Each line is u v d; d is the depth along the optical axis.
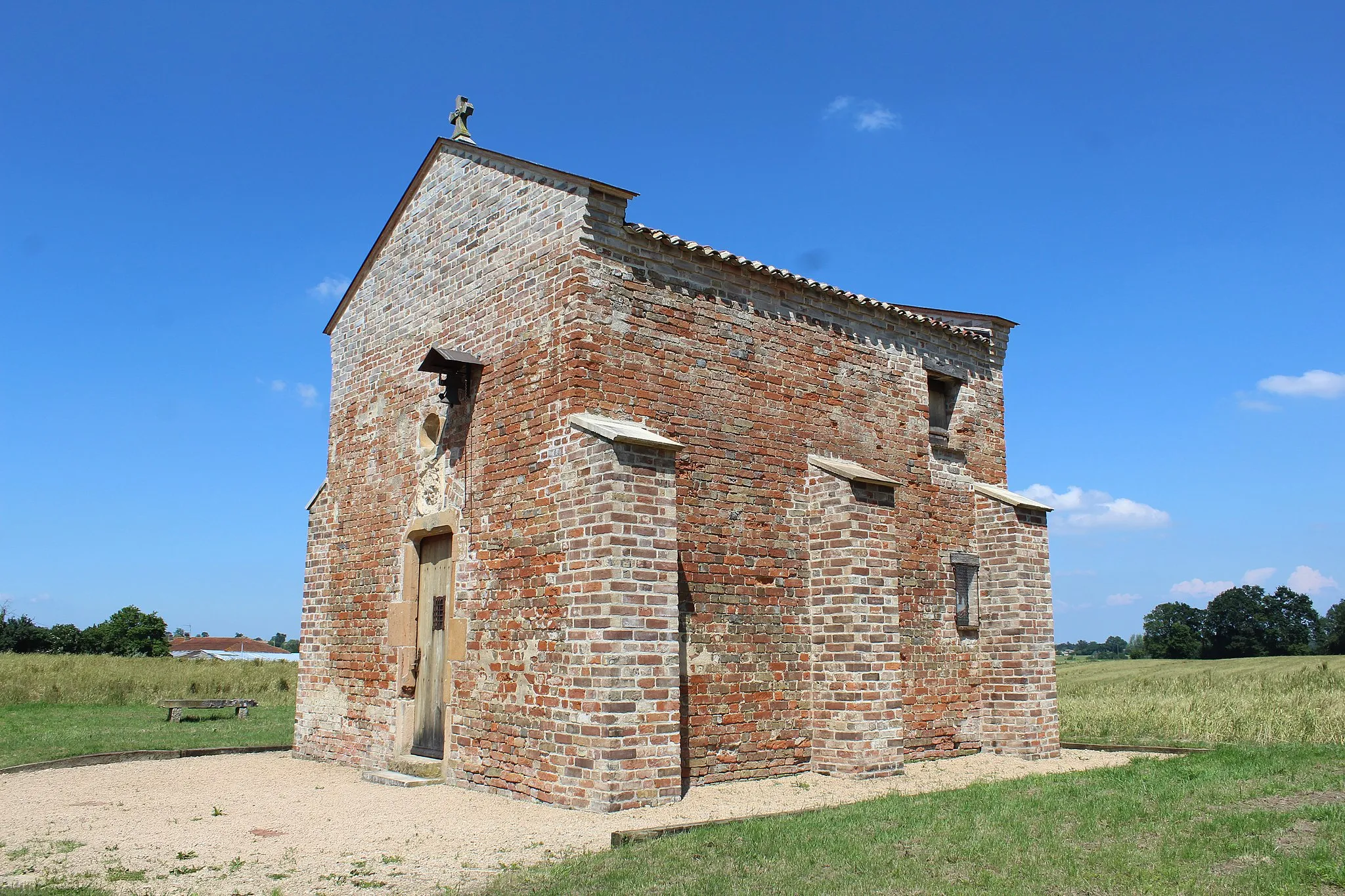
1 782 12.50
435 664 13.18
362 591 14.79
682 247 12.25
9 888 7.03
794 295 13.73
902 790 11.56
